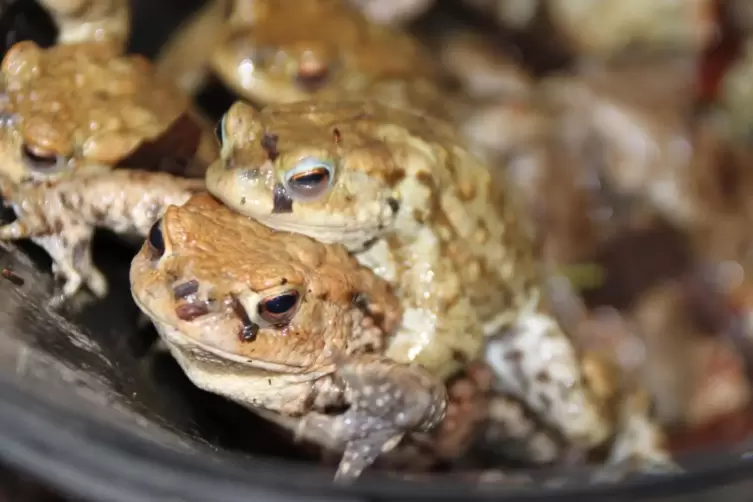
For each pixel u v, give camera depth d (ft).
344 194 0.73
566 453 0.81
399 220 0.75
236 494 0.63
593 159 1.04
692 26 1.12
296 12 0.91
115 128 0.73
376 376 0.72
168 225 0.69
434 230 0.75
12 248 0.71
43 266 0.71
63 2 0.76
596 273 0.96
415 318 0.75
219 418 0.72
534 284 0.80
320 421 0.73
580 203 0.99
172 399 0.71
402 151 0.75
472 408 0.78
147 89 0.76
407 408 0.72
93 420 0.62
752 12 1.12
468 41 1.13
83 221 0.72
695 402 0.92
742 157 1.10
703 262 1.00
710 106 1.13
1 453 0.63
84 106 0.73
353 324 0.73
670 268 0.99
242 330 0.69
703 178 1.04
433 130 0.79
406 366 0.73
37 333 0.67
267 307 0.69
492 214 0.78
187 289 0.68
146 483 0.62
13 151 0.72
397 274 0.75
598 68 1.16
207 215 0.71
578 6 1.14
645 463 0.75
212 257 0.69
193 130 0.76
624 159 1.03
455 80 1.05
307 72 0.87
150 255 0.70
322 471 0.69
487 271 0.77
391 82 0.91
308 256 0.71
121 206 0.72
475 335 0.77
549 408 0.80
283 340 0.70
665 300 0.97
